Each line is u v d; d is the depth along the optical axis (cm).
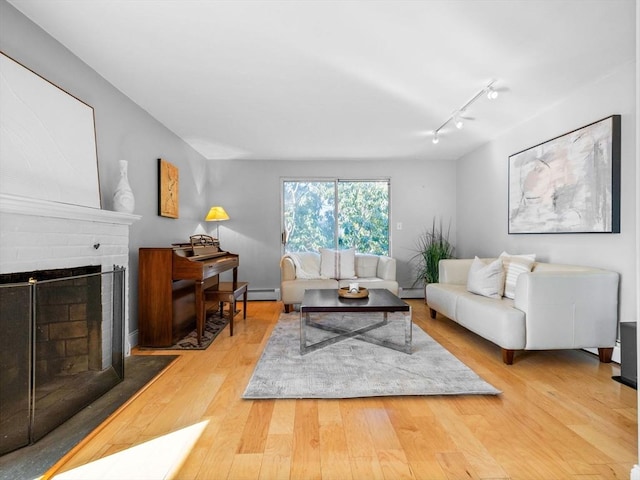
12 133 188
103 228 261
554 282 269
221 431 180
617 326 278
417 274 591
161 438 174
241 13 204
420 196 591
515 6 200
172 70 274
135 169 340
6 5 194
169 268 323
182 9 200
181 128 419
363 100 335
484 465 153
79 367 205
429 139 470
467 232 548
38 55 217
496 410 202
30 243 192
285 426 185
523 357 294
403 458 158
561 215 335
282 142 480
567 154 327
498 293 341
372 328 346
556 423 187
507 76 286
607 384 238
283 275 484
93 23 214
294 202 589
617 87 278
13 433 162
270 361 278
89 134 257
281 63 263
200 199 542
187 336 358
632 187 267
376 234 595
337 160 586
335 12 203
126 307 303
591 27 221
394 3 196
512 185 417
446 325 404
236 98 329
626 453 161
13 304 163
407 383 235
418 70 275
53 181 216
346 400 215
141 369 266
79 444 167
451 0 194
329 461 156
